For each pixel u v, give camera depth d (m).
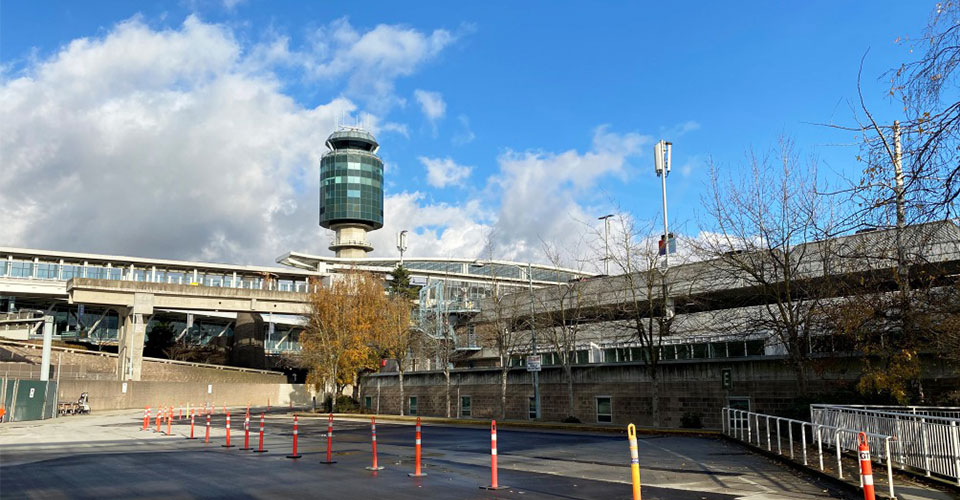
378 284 58.47
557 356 44.22
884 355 21.27
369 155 166.88
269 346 111.19
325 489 12.93
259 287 110.12
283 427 36.78
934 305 19.11
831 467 14.76
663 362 35.22
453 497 11.91
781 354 31.23
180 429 35.56
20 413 47.97
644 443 24.44
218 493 12.50
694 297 37.53
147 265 105.38
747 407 31.77
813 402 24.56
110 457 19.83
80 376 72.94
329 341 55.66
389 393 54.66
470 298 60.22
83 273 101.75
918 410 18.47
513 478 14.59
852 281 22.84
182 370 81.19
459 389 47.47
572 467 16.81
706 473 15.35
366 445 23.89
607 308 39.56
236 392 82.44
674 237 35.00
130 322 78.19
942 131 9.34
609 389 37.41
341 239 163.75
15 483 14.19
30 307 99.69
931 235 12.10
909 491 11.45
